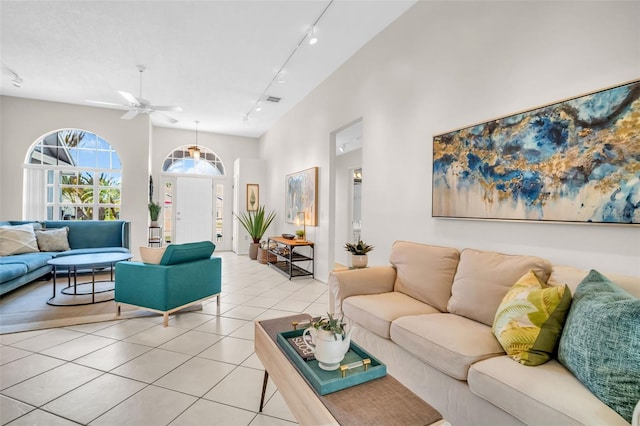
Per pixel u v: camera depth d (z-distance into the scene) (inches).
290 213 243.0
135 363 91.4
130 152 248.2
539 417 45.0
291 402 54.7
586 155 67.7
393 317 81.9
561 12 74.1
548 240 76.3
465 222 98.2
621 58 63.8
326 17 128.5
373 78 143.0
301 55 159.9
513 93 84.6
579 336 47.9
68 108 233.3
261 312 137.3
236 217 309.7
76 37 144.3
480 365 56.1
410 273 101.2
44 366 89.1
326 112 186.9
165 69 176.7
